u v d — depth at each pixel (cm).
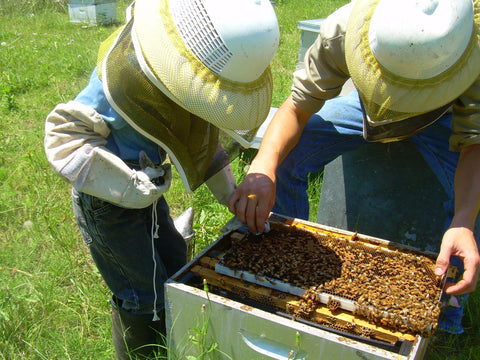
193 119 157
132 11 159
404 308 143
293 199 248
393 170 253
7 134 416
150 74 135
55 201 318
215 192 207
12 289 229
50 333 207
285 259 168
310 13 1057
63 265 253
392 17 138
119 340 194
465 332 224
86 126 156
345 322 147
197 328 151
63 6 1023
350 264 167
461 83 147
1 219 300
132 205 159
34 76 564
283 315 155
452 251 162
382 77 147
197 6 128
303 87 210
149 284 188
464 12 134
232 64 128
